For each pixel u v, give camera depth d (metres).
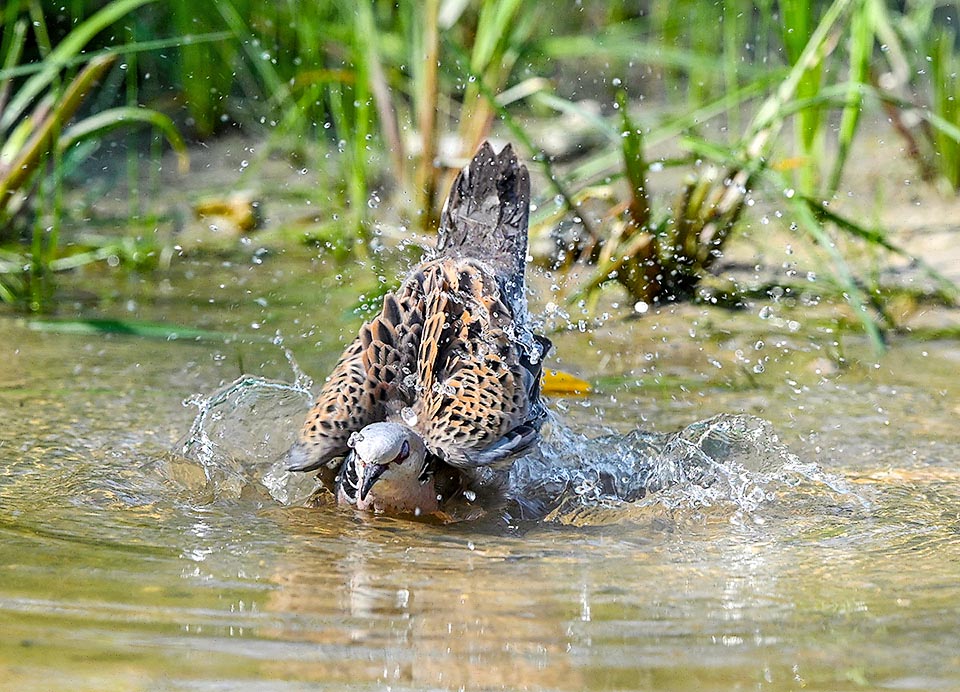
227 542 7.75
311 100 15.14
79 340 11.97
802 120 13.81
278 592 6.88
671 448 9.55
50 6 16.75
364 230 14.42
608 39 17.47
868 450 9.79
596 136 17.19
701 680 5.83
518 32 16.31
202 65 17.22
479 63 14.21
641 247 13.09
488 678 5.85
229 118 17.70
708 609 6.70
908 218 15.16
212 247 14.70
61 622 6.35
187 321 12.47
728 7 14.88
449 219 10.70
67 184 16.00
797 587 7.05
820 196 14.46
